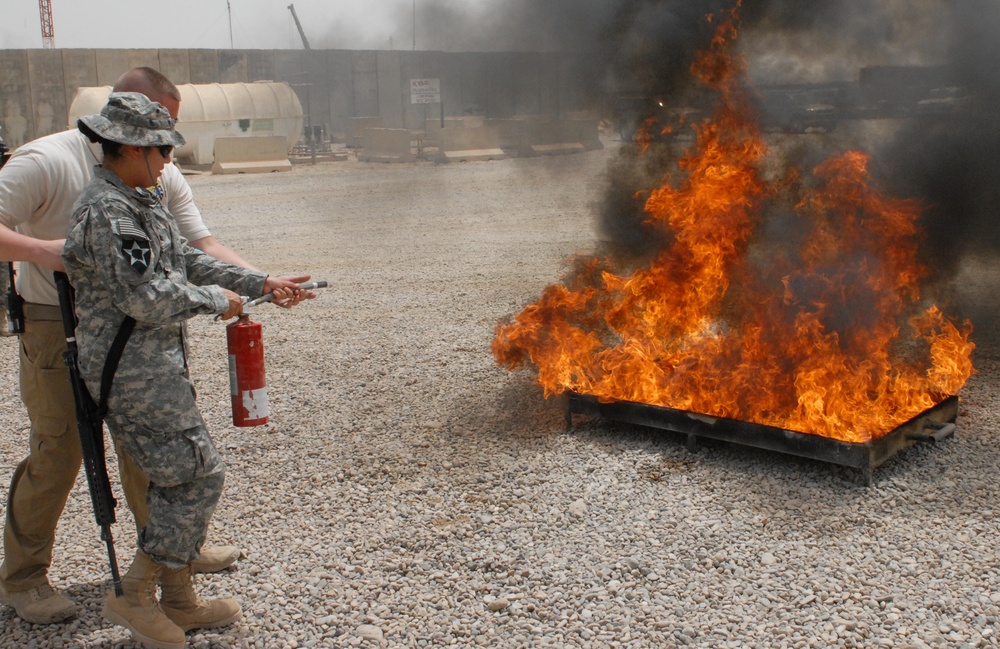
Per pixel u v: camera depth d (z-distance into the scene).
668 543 4.04
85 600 3.64
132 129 2.89
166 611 3.34
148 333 2.99
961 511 4.26
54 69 28.70
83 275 2.92
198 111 25.58
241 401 3.46
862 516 4.21
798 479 4.63
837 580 3.69
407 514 4.43
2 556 4.02
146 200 2.97
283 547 4.11
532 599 3.62
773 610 3.49
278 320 8.80
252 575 3.86
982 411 5.62
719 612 3.49
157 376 2.99
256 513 4.47
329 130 33.59
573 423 5.55
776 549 3.95
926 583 3.65
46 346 3.21
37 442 3.32
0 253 2.91
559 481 4.73
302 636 3.39
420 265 11.76
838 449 4.48
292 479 4.89
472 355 7.32
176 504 3.11
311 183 22.12
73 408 3.29
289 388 6.56
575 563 3.88
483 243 13.41
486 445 5.29
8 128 28.34
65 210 3.19
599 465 4.90
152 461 3.03
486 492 4.66
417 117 34.06
